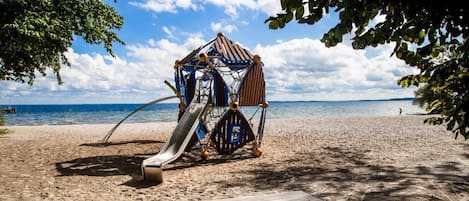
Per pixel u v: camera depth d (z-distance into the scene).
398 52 1.60
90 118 53.47
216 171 7.82
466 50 1.55
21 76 15.34
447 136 14.20
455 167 7.45
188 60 10.49
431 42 1.48
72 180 6.89
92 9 14.56
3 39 12.18
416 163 8.06
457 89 1.74
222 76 10.34
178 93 10.66
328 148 11.20
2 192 5.84
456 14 1.34
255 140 10.21
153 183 6.68
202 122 10.33
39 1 12.78
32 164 8.39
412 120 27.03
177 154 7.78
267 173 7.35
